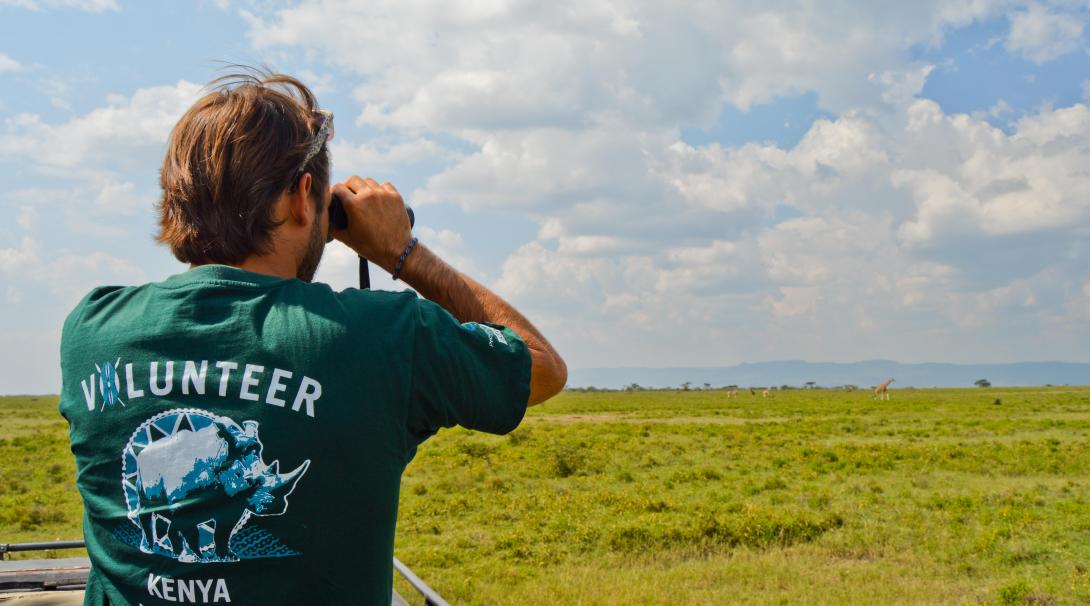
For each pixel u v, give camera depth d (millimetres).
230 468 938
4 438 28453
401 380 1009
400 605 2891
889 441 25938
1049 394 71938
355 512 970
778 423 34750
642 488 16594
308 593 948
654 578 9609
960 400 59250
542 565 10547
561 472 19094
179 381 966
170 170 1085
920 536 11422
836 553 10867
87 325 1068
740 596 8805
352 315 1026
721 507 13562
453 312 1239
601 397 87188
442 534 12680
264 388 958
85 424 1000
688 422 37250
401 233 1235
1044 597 8430
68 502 15203
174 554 931
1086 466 18234
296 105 1123
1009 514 12398
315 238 1134
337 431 957
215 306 1013
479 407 1078
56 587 3129
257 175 1043
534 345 1203
